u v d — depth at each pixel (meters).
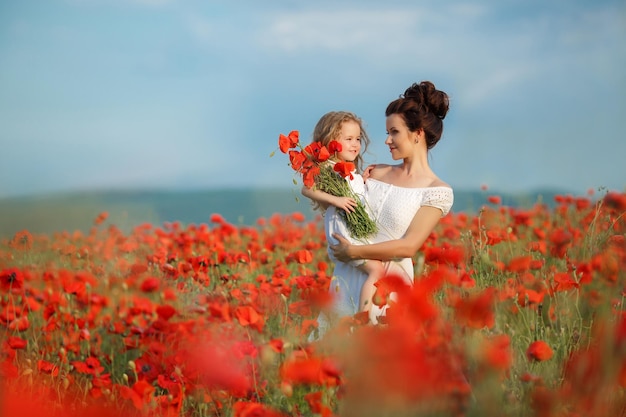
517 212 8.02
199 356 3.24
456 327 2.26
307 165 4.75
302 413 3.21
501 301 3.57
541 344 2.85
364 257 4.63
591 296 2.96
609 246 3.08
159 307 4.16
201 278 6.17
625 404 2.07
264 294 4.50
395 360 1.80
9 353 3.98
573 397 1.99
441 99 4.92
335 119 5.05
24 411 1.77
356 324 3.18
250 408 2.89
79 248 8.26
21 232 7.37
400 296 2.28
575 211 8.54
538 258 5.46
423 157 4.97
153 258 6.99
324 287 4.87
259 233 9.98
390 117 4.96
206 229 9.02
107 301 5.23
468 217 7.80
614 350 1.90
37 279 6.02
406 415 1.80
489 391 2.08
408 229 4.75
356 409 1.82
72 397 3.50
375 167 5.27
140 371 3.78
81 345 4.90
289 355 3.16
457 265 4.25
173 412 3.22
